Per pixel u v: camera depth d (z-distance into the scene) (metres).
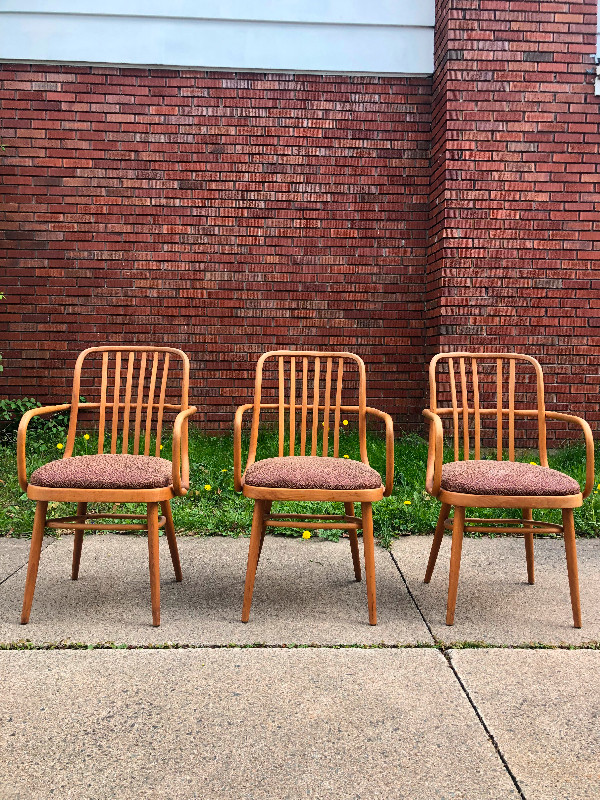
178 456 2.27
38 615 2.35
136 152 5.22
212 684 1.88
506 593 2.64
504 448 4.92
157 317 5.30
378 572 2.88
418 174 5.31
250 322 5.32
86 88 5.17
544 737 1.65
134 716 1.71
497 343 4.90
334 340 5.36
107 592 2.58
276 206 5.29
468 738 1.64
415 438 5.19
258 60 5.20
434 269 5.10
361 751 1.58
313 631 2.25
